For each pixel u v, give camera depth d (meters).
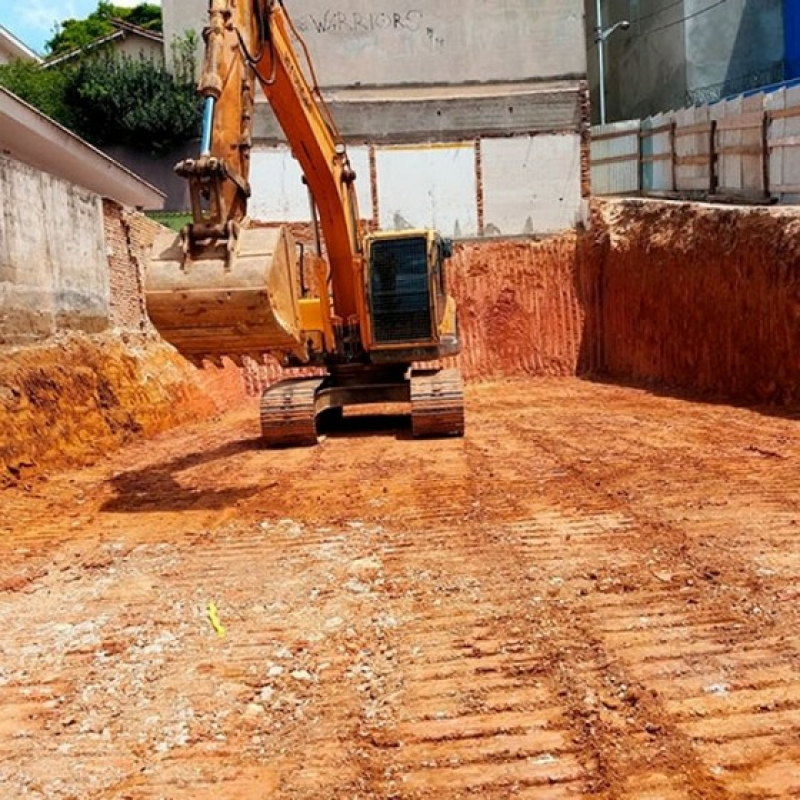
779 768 2.96
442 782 2.99
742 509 6.52
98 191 18.53
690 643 4.05
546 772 3.02
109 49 27.95
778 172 15.90
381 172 24.11
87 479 9.46
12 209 10.40
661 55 26.98
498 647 4.14
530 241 23.92
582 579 5.08
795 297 12.60
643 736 3.21
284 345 7.15
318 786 3.00
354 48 24.41
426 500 7.56
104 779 3.14
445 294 12.80
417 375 12.69
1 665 4.29
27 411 9.70
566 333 22.94
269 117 23.58
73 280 12.38
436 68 24.56
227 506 7.82
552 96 24.33
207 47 7.16
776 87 18.31
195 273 6.69
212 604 5.08
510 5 24.45
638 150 22.80
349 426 13.82
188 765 3.21
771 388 13.37
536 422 13.11
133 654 4.36
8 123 12.88
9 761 3.31
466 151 24.23
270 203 23.70
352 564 5.69
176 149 26.05
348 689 3.79
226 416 16.70
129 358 13.73
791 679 3.63
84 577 5.82
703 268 15.95
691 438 10.34
